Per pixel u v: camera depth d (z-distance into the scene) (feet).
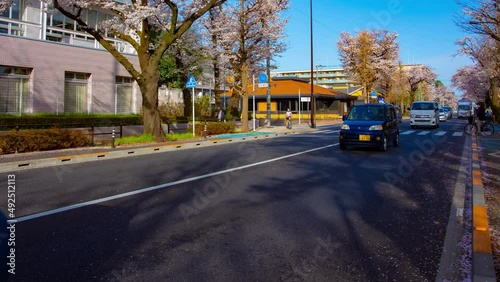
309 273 10.76
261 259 11.71
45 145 38.04
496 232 13.82
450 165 30.86
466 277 10.55
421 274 10.75
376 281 10.30
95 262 11.37
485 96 144.25
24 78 54.75
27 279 10.13
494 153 36.96
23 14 58.70
